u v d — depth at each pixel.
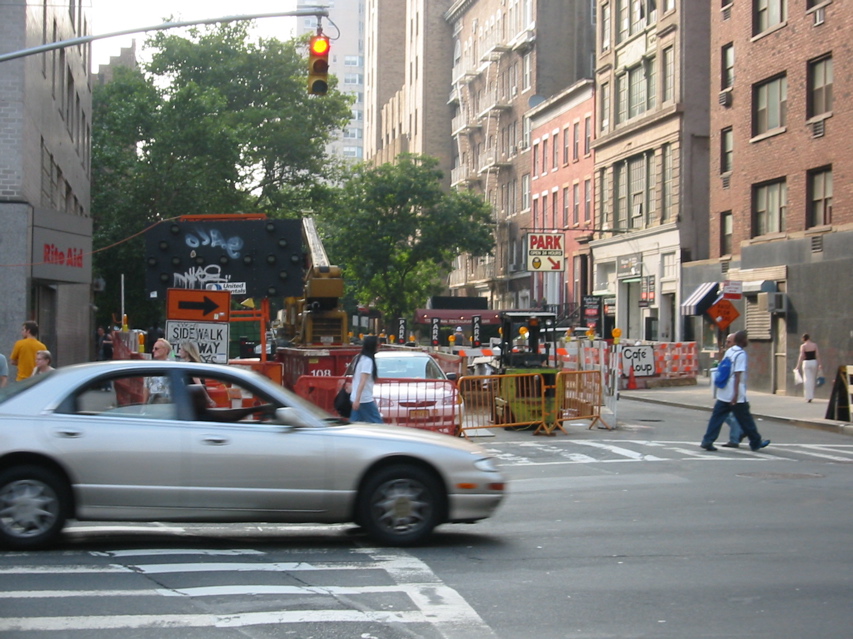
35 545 8.21
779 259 32.38
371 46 111.75
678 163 42.41
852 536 9.38
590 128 52.69
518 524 10.00
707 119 42.47
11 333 22.41
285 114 54.66
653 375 36.47
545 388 20.19
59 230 24.52
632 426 22.28
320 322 25.14
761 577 7.68
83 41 14.68
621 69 47.72
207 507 8.38
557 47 61.97
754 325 33.84
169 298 17.23
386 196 59.16
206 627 6.14
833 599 7.02
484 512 8.76
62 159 30.36
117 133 43.75
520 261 63.81
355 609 6.59
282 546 8.78
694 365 37.16
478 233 60.69
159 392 8.59
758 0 34.25
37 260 23.39
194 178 41.94
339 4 187.88
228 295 17.42
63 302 31.06
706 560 8.29
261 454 8.44
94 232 43.88
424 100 83.62
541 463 15.41
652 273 44.72
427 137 83.62
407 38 90.25
